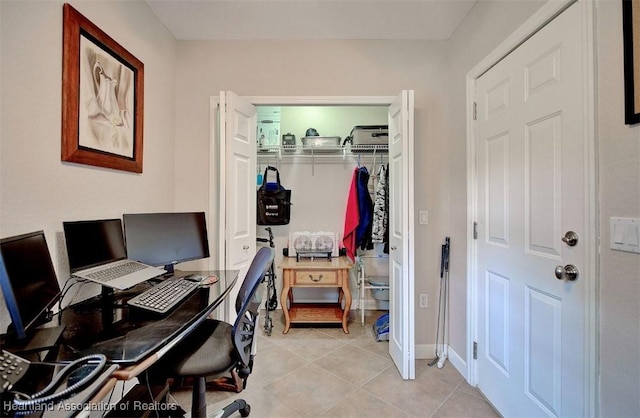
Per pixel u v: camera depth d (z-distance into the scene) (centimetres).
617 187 97
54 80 119
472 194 187
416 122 224
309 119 334
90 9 139
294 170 329
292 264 275
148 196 190
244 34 219
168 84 214
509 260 153
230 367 117
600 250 104
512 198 151
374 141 295
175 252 171
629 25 92
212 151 225
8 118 103
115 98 156
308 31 215
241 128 216
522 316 144
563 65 118
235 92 227
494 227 167
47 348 84
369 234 296
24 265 87
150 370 112
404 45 224
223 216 201
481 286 179
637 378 91
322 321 276
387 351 230
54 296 103
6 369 67
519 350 146
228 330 142
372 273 328
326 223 329
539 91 132
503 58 158
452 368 207
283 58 226
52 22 118
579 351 111
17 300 81
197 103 226
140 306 111
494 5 164
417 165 224
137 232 154
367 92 225
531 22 135
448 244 219
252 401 170
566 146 117
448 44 221
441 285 223
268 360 216
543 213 130
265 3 186
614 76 98
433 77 224
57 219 122
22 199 108
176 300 122
